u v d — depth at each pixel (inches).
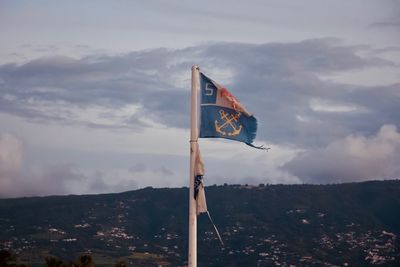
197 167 1317.7
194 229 1307.8
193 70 1333.7
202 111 1332.4
